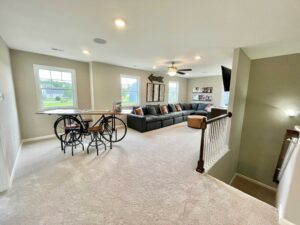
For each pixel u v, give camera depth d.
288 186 1.51
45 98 3.94
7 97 2.61
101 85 4.73
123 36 2.47
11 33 2.38
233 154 3.73
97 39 2.62
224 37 2.45
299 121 3.29
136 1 1.52
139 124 4.93
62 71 4.13
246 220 1.52
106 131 3.61
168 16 1.81
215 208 1.67
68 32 2.33
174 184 2.08
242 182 4.03
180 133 4.79
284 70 3.39
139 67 5.50
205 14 1.76
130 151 3.23
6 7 1.63
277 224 1.48
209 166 2.59
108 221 1.48
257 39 2.50
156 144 3.72
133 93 5.90
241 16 1.78
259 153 3.90
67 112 3.04
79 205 1.67
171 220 1.50
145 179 2.19
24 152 3.10
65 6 1.62
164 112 6.44
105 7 1.64
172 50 3.22
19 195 1.81
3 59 2.61
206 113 6.92
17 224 1.43
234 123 3.41
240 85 3.35
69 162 2.68
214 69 5.66
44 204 1.68
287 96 3.40
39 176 2.22
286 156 2.61
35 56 3.64
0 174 1.85
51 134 4.11
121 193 1.88
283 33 2.24
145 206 1.68
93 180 2.14
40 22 2.00
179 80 8.02
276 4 1.52
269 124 3.69
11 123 2.68
